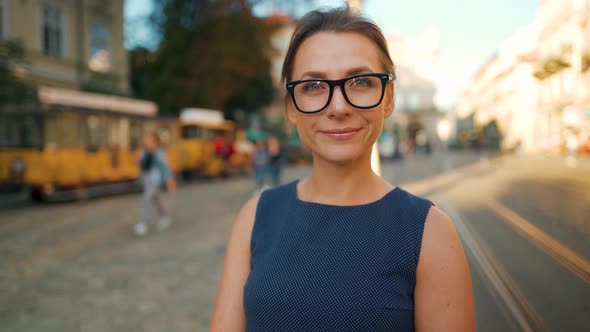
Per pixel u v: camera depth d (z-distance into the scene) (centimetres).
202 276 468
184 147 1583
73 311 375
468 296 85
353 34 95
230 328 102
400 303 85
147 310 377
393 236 88
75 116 1047
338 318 84
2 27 1384
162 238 647
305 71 97
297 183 109
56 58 1581
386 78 93
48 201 1045
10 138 998
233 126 1902
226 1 1956
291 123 107
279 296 89
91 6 1745
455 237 88
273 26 2009
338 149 94
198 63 2042
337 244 90
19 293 416
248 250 107
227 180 1698
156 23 2103
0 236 658
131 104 1241
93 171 1095
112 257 542
